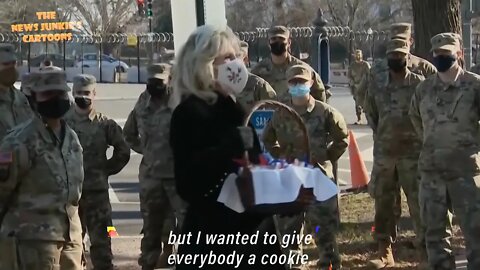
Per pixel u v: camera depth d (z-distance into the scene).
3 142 4.65
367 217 9.77
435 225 6.27
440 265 6.25
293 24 60.50
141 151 7.27
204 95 3.82
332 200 6.82
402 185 7.36
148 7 46.38
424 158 6.32
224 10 6.50
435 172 6.24
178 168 3.84
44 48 51.91
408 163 7.26
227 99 3.91
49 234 4.68
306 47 34.44
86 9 62.06
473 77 6.15
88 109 7.22
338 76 43.56
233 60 3.87
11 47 6.10
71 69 44.12
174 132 3.84
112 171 7.47
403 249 8.12
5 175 4.57
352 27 54.78
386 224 7.53
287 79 7.06
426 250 6.96
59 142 4.80
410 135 7.25
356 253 8.02
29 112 6.23
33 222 4.66
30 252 4.65
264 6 64.50
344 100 30.17
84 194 7.16
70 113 7.21
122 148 7.38
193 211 3.97
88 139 7.15
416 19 10.40
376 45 40.56
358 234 8.77
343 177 13.83
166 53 8.09
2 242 4.68
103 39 48.12
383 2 60.16
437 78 6.29
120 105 29.14
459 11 10.30
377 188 7.47
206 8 6.37
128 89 37.28
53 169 4.71
